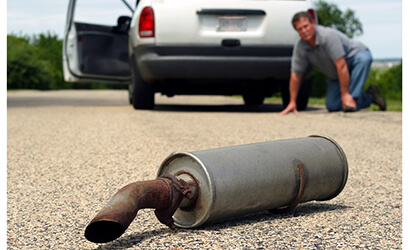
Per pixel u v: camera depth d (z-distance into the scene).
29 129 5.82
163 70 6.86
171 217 2.01
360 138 5.10
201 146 4.41
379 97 7.84
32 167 3.55
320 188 2.35
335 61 7.04
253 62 6.89
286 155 2.25
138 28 6.93
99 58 8.84
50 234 2.09
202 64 6.83
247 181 2.06
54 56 37.78
